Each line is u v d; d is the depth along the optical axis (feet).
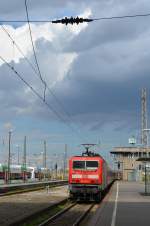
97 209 97.60
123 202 116.98
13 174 352.08
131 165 455.22
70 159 127.03
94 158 126.00
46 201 120.88
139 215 82.89
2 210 92.84
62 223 75.20
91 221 74.08
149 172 231.71
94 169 125.18
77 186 125.39
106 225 68.28
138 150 449.06
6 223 67.87
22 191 173.37
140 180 378.94
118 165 445.37
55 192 174.09
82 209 103.91
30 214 81.46
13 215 82.02
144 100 332.60
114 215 82.99
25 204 109.81
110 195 150.61
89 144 135.95
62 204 117.29
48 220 74.18
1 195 146.20
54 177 451.12
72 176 126.00
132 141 455.22
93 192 123.65
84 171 125.39
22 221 71.77
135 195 150.41
